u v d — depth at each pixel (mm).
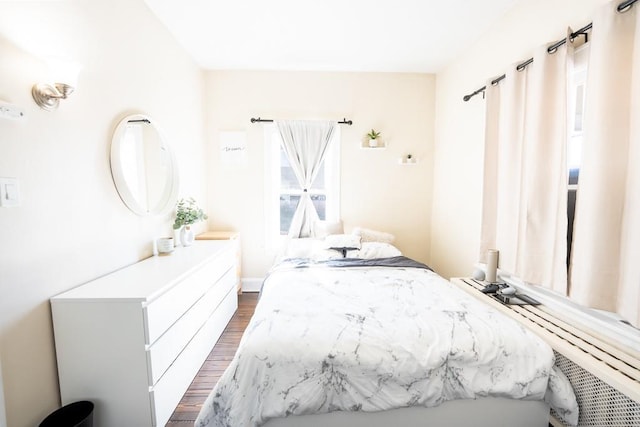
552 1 1795
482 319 1531
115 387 1383
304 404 1225
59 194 1378
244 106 3365
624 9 1240
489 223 2291
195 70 3092
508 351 1330
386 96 3412
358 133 3430
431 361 1277
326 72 3369
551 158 1700
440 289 2002
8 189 1145
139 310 1348
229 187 3438
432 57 3000
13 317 1170
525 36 2035
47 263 1316
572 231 1670
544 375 1293
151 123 2143
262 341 1335
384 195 3510
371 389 1262
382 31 2508
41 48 1289
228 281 2719
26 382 1223
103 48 1673
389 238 3246
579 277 1444
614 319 1374
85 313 1339
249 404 1252
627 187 1254
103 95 1673
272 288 2029
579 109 1626
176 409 1668
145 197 2061
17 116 1173
